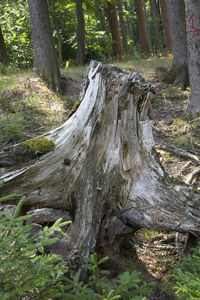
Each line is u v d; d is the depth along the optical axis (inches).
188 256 104.5
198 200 114.3
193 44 272.8
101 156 113.5
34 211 131.8
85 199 108.5
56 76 347.3
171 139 242.8
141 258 118.6
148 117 128.3
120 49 692.1
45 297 69.2
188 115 282.5
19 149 113.2
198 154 212.5
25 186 108.5
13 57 556.7
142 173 115.3
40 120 250.8
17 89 294.4
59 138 118.3
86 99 125.5
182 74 382.6
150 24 772.6
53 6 598.5
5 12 629.3
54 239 74.1
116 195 110.0
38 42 340.8
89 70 139.8
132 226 109.3
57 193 111.8
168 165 199.8
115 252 109.2
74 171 112.2
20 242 74.3
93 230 103.4
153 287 99.4
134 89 117.6
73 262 95.7
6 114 239.0
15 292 63.1
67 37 700.7
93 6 650.8
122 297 78.0
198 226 106.8
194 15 266.1
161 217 108.0
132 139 117.6
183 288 73.2
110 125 116.3
